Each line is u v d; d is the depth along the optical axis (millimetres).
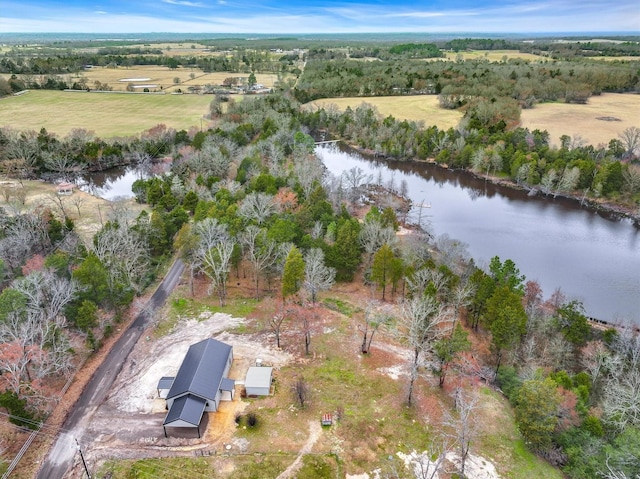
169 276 79625
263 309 70625
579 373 56875
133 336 64250
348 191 114812
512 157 135500
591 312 77438
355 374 57938
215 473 44375
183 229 78250
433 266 72500
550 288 84562
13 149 126500
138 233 79812
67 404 52312
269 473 44469
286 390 54688
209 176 114812
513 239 103750
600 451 45219
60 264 66062
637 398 47281
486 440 49344
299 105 199750
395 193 125375
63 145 140375
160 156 146125
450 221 112312
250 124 160625
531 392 48125
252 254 70688
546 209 119812
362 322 68438
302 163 119312
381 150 159625
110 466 45000
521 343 63500
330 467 45375
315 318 67625
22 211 100875
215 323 67125
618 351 60469
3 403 47000
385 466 45750
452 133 154000
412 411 52594
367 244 79562
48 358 53281
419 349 56781
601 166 121250
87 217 102062
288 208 92250
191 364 53719
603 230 108750
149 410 51688
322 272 70000
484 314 64500
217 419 50500
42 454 46219
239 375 56812
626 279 88188
